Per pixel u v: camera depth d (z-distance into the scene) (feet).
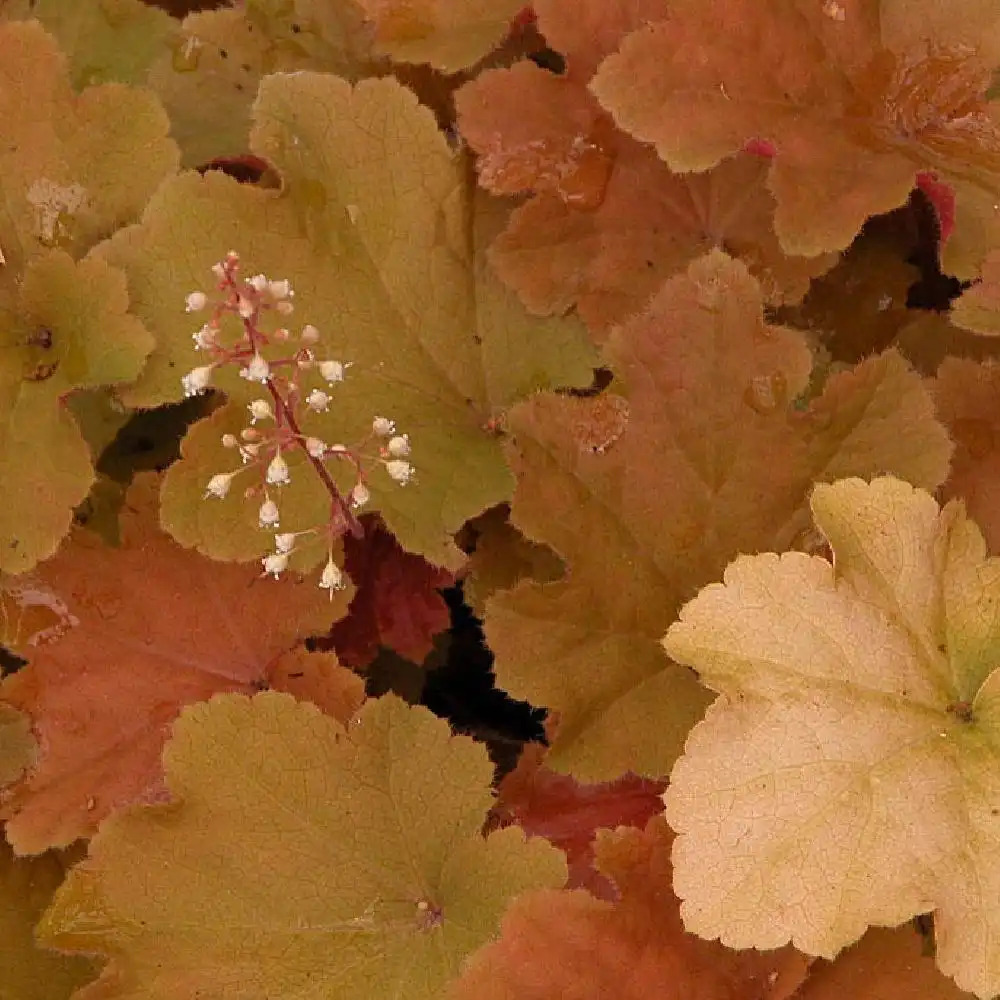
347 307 3.23
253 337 3.05
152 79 3.35
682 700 3.16
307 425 3.19
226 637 3.26
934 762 3.01
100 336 3.17
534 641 3.15
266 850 3.16
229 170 3.35
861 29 3.21
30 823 3.21
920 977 3.08
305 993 3.14
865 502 3.04
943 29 3.21
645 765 3.15
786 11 3.19
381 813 3.17
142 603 3.25
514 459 3.16
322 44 3.35
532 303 3.26
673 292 3.16
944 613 3.04
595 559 3.16
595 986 3.08
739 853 3.01
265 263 3.21
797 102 3.19
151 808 3.15
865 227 3.32
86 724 3.24
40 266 3.19
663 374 3.16
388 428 3.10
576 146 3.26
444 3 3.30
